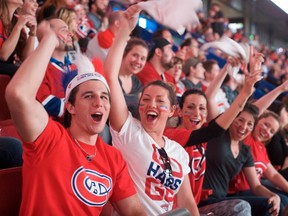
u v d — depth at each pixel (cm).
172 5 182
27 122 142
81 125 160
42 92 238
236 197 275
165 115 202
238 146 281
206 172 266
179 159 204
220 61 662
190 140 221
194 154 241
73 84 163
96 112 159
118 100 197
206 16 1182
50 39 146
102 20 541
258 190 286
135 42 307
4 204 159
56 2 395
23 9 304
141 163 194
